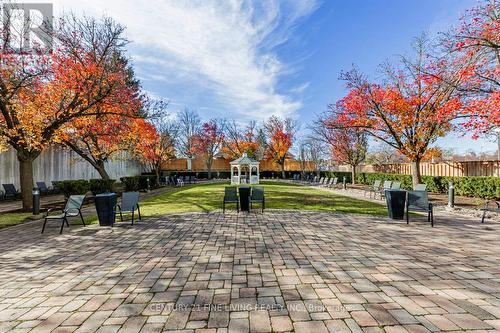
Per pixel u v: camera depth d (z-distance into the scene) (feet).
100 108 38.19
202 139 122.93
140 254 15.44
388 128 42.47
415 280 11.36
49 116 34.14
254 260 14.08
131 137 52.90
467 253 14.97
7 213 30.78
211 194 49.55
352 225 22.43
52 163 58.85
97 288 11.03
